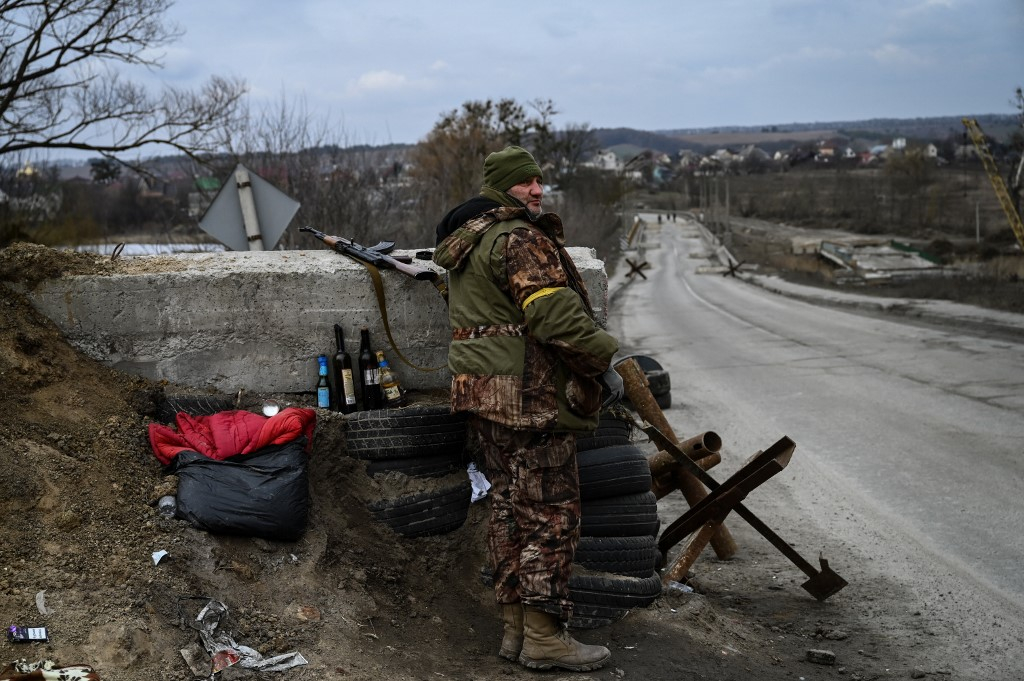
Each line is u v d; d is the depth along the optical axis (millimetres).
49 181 20750
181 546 3424
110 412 3967
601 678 3514
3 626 2924
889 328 22203
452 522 4289
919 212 99875
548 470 3475
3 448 3494
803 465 8328
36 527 3312
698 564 5746
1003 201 57188
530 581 3451
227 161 16156
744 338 21547
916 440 9203
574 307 3309
